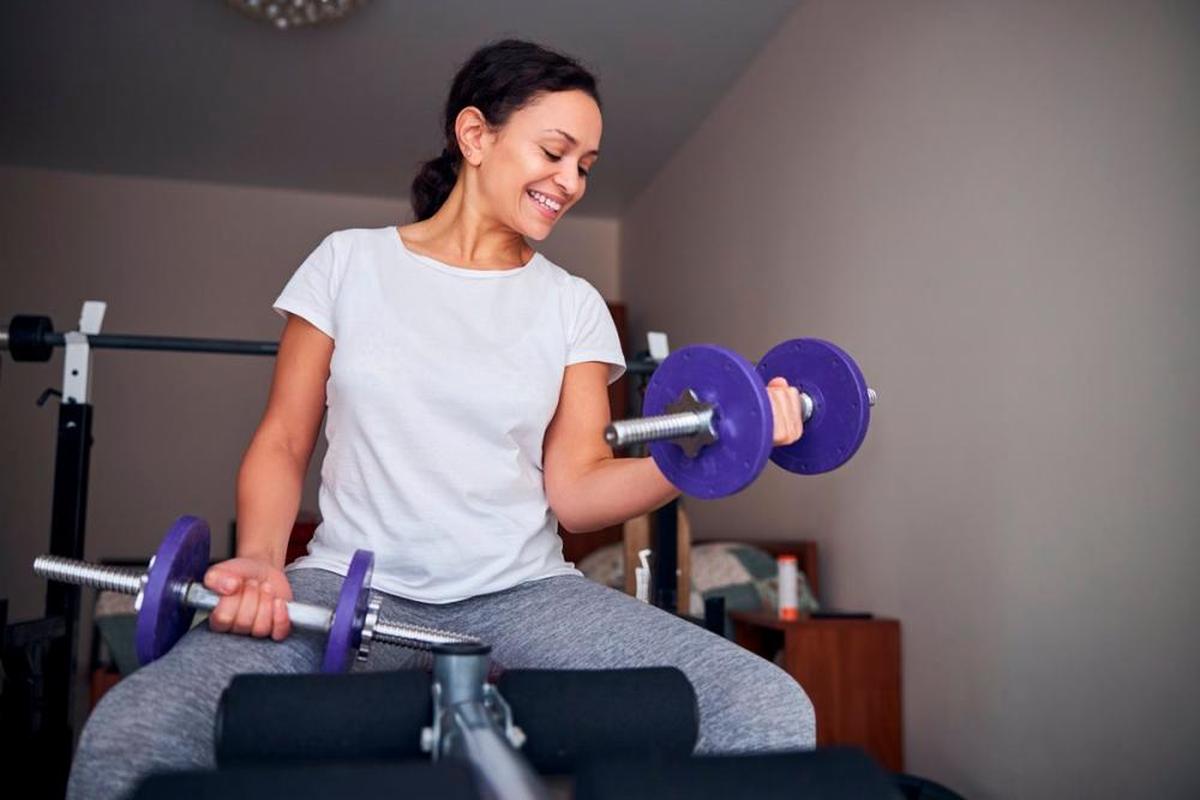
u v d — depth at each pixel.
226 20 3.46
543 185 1.22
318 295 1.21
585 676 0.79
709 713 0.91
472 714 0.71
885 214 2.86
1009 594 2.32
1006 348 2.36
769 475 3.52
